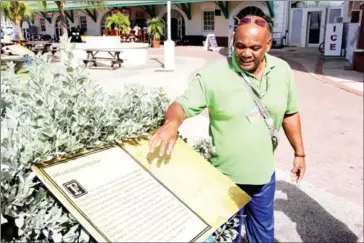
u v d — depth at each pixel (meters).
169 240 1.09
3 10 14.12
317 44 20.67
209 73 1.69
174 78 9.73
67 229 1.17
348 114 6.29
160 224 1.12
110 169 1.25
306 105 6.96
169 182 1.28
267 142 1.80
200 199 1.26
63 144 1.22
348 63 12.98
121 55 13.11
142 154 1.36
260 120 1.74
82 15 26.83
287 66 1.83
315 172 3.90
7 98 1.48
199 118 5.68
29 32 28.44
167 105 1.73
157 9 24.14
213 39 19.78
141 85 1.77
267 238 2.08
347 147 4.68
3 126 1.17
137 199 1.17
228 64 1.71
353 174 3.86
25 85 1.41
